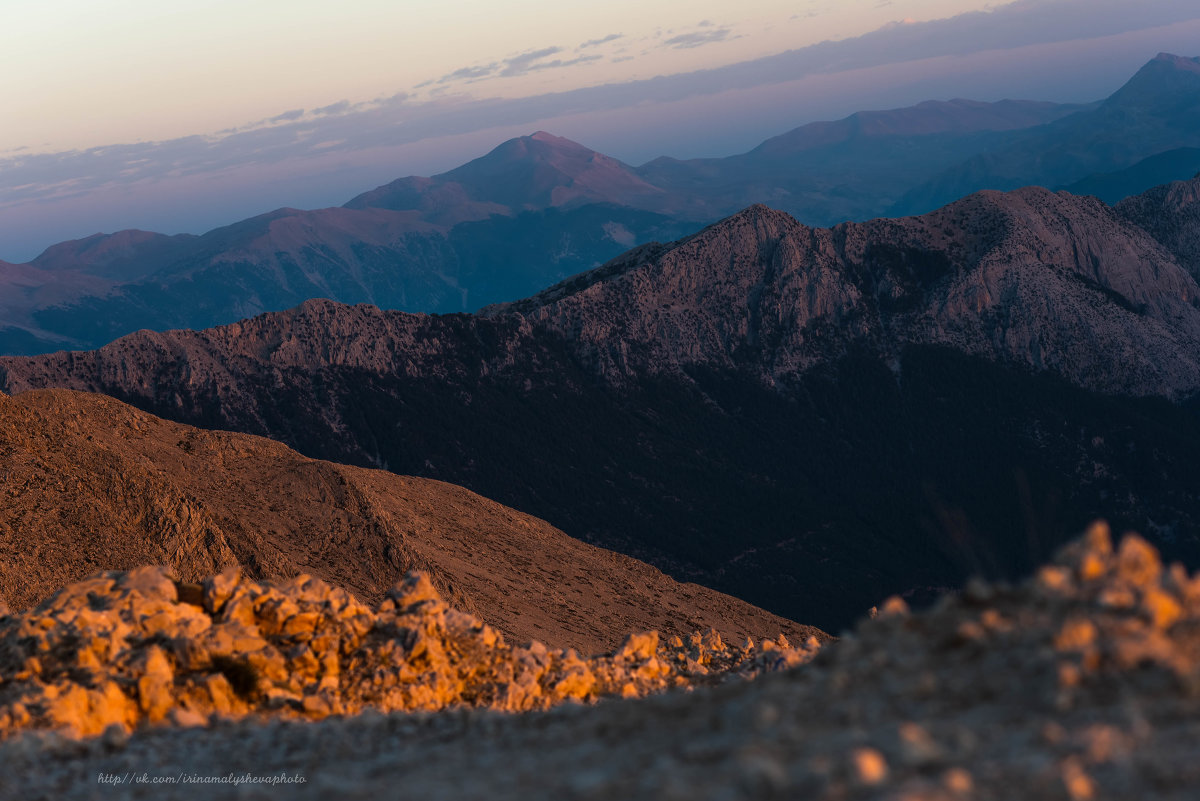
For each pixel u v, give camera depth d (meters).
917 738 9.02
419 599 25.19
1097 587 12.59
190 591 23.23
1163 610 11.09
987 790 8.02
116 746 16.28
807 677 13.38
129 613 21.20
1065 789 7.84
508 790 10.49
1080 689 10.11
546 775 11.05
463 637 24.14
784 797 8.42
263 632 22.23
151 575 22.80
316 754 15.68
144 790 14.01
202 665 20.12
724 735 11.16
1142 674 10.13
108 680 18.77
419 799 10.63
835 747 9.70
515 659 23.67
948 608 14.05
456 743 15.45
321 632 22.39
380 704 20.44
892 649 13.11
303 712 19.64
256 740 16.73
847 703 11.34
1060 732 9.05
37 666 19.06
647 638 28.78
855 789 8.30
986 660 11.68
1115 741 8.59
